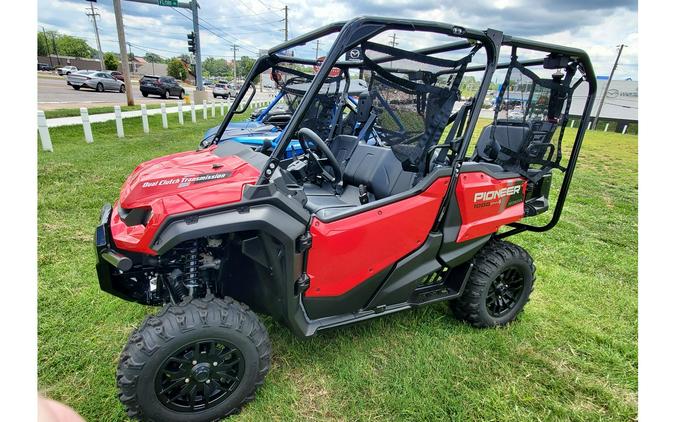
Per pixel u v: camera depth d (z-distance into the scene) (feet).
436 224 7.34
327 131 12.07
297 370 7.13
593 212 19.40
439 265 7.62
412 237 7.07
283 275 5.84
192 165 6.52
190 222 5.29
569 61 7.88
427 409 6.44
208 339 5.52
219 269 6.37
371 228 6.55
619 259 13.35
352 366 7.24
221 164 6.51
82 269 10.02
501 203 8.02
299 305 6.34
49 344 7.39
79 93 67.56
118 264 5.51
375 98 7.59
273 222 5.52
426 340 8.07
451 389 6.91
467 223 7.60
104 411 6.09
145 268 6.43
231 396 5.95
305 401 6.51
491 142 8.50
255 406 6.30
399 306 7.55
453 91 6.74
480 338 8.32
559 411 6.64
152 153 24.31
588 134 73.46
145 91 75.25
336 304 6.79
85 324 7.98
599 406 6.87
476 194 7.52
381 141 8.48
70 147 24.36
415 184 7.44
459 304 8.54
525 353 7.95
